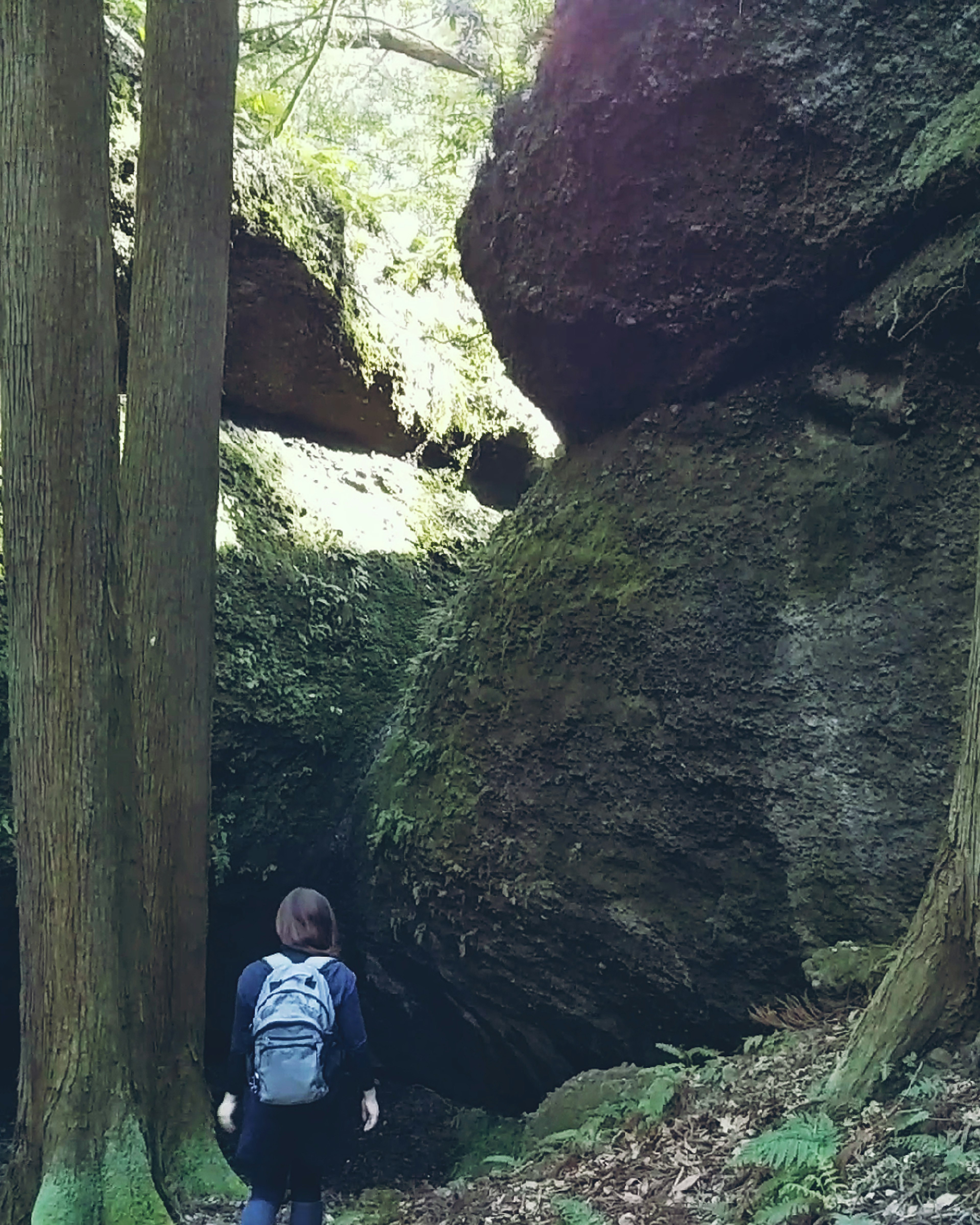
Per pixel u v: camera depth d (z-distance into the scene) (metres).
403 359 11.83
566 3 7.75
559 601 7.89
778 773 6.52
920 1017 4.20
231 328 10.38
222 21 6.79
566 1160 5.41
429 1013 8.79
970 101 6.31
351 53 13.52
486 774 7.97
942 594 6.27
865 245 6.75
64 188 5.43
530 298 8.30
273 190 10.59
